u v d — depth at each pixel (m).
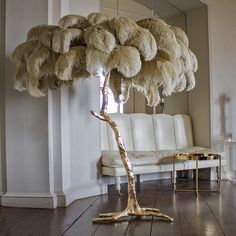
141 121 5.36
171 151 5.11
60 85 3.42
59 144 3.73
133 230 2.79
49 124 3.69
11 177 3.75
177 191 4.52
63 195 3.68
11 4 3.75
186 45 3.09
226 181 5.40
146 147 5.33
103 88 3.15
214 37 5.71
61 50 2.75
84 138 4.22
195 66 3.16
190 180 5.48
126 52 2.66
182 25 5.97
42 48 2.93
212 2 5.71
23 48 3.10
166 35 2.82
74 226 2.94
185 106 5.95
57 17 3.77
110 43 2.63
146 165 4.62
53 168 3.73
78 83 4.11
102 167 4.43
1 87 3.85
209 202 3.82
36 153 3.70
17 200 3.69
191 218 3.13
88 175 4.28
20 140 3.73
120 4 5.55
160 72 2.86
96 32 2.65
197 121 5.78
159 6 5.83
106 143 4.96
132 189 3.20
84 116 4.21
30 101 3.72
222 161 5.25
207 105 5.62
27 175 3.71
